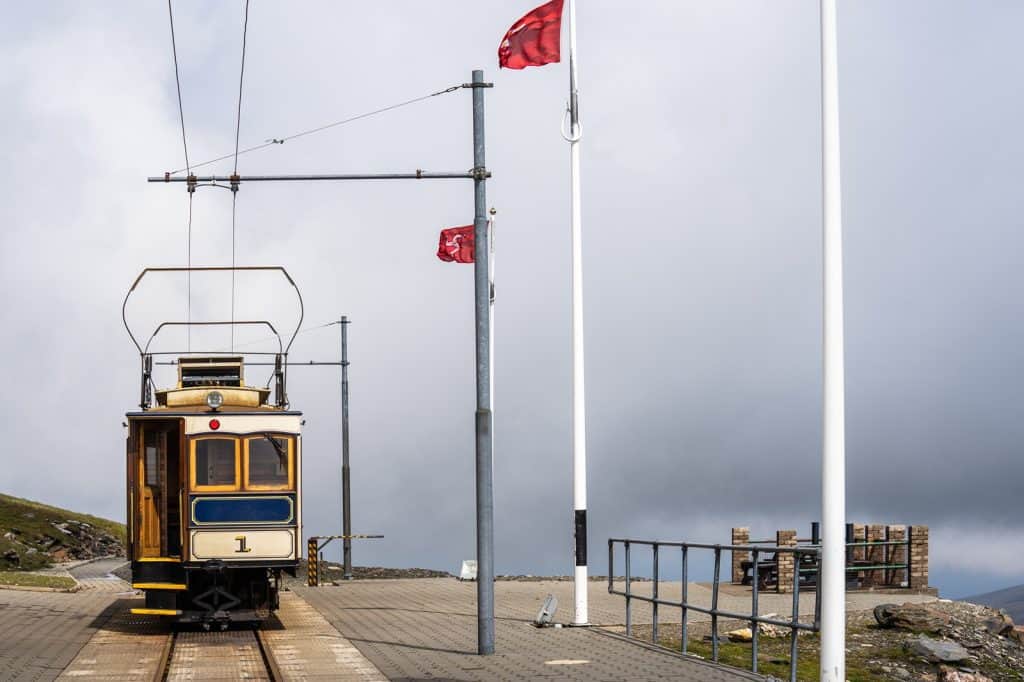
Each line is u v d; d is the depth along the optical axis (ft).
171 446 75.72
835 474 45.85
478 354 63.72
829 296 46.01
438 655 61.31
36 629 72.69
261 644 65.21
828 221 46.09
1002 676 65.46
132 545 73.56
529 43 77.36
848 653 68.33
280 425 73.41
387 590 111.96
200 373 80.23
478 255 64.08
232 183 64.59
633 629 75.82
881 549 102.47
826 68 46.29
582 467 74.74
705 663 56.34
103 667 57.52
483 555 62.23
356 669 56.24
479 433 63.10
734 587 104.32
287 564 72.43
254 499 72.43
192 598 72.59
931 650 67.56
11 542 156.87
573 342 75.25
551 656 59.98
